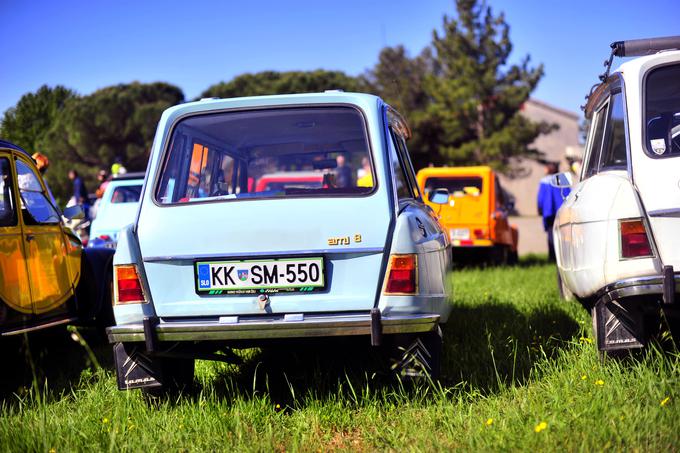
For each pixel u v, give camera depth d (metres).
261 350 5.72
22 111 15.02
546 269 12.46
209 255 4.15
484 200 13.62
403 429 3.79
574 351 4.96
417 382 4.20
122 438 3.76
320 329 3.99
